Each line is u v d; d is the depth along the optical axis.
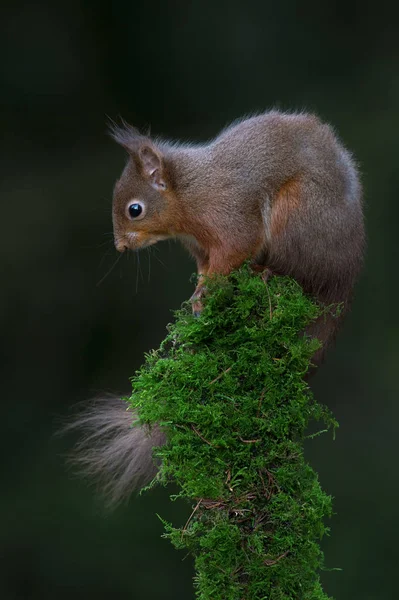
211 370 6.64
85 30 17.39
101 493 7.55
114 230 8.88
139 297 15.70
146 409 6.60
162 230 8.66
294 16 17.81
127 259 15.79
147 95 17.38
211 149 8.30
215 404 6.56
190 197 8.25
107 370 15.49
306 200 7.91
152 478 7.33
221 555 6.29
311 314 6.91
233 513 6.41
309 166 7.94
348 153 8.46
